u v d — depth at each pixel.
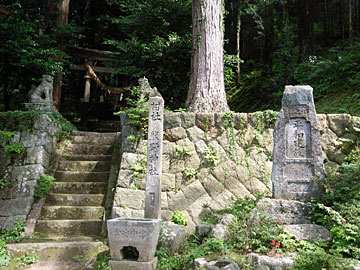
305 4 12.62
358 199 3.93
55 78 10.41
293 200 4.27
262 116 5.84
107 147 7.24
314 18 14.81
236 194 5.48
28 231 5.09
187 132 5.88
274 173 4.48
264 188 5.48
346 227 3.50
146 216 4.57
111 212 5.42
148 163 4.74
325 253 3.21
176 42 9.37
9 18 8.70
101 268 4.00
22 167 5.96
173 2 9.84
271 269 3.21
